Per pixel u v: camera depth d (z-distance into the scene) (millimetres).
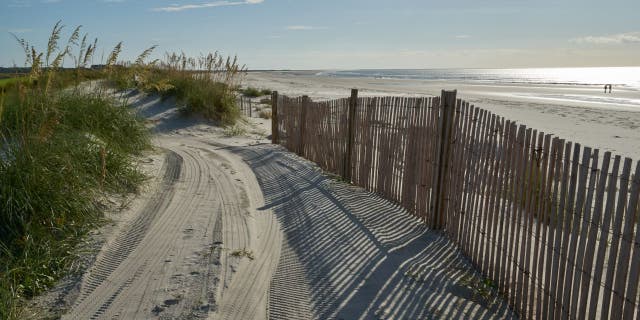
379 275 4301
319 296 3918
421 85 66938
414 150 5922
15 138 5410
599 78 124312
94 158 5906
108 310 3572
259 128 14336
